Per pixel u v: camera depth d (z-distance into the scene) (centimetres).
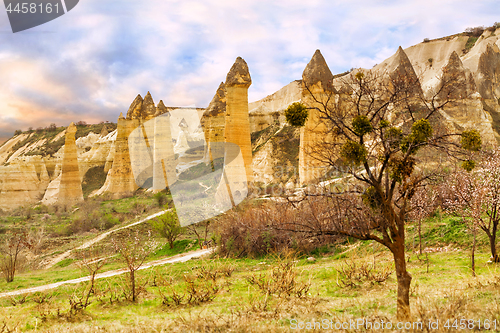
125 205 5497
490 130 4875
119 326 910
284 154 5291
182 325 816
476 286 936
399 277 701
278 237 2152
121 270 2083
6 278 2253
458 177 1295
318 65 4062
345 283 1331
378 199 723
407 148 709
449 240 1822
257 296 1065
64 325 999
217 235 2494
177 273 1841
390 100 711
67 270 2583
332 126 749
